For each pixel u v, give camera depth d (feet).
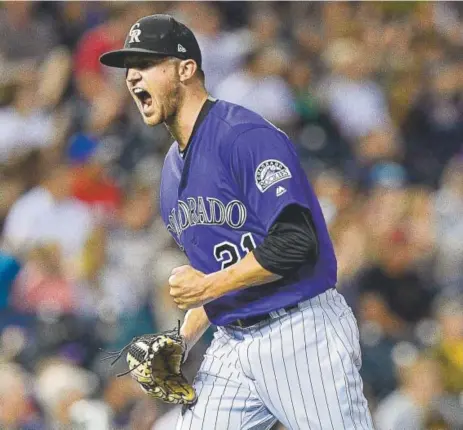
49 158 131.13
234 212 55.31
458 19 180.75
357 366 56.70
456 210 137.90
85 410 91.71
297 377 55.31
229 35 160.56
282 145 54.49
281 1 171.42
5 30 157.48
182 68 55.62
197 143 55.77
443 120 160.35
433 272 128.06
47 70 148.05
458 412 99.04
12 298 109.40
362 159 145.59
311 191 55.93
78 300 110.01
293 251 52.90
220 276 53.62
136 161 135.03
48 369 95.25
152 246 116.88
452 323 109.19
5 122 139.33
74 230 121.19
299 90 150.51
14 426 89.71
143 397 93.76
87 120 141.49
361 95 155.12
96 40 152.35
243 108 56.03
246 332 56.70
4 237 124.06
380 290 118.32
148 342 58.54
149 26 55.21
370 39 168.04
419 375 98.94
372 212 127.24
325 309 55.98
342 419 55.01
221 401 57.62
